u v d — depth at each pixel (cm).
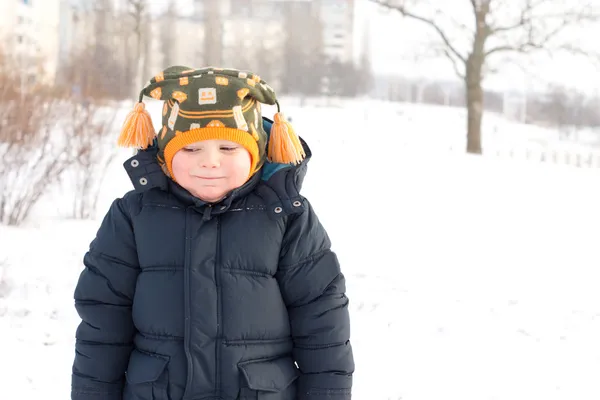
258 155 195
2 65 913
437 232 981
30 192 923
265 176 205
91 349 200
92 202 1005
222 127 185
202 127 184
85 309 201
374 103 6112
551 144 4328
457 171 1797
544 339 532
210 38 7662
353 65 7869
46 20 5100
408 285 679
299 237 201
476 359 478
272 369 195
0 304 534
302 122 3591
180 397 189
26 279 606
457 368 456
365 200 1239
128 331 203
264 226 199
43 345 456
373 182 1491
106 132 998
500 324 566
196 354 189
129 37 5384
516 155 3384
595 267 812
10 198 858
